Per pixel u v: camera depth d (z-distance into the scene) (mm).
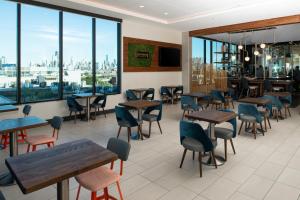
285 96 6594
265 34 10844
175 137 5020
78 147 2301
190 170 3416
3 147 4273
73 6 6277
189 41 10266
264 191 2850
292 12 6715
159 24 8648
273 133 5312
